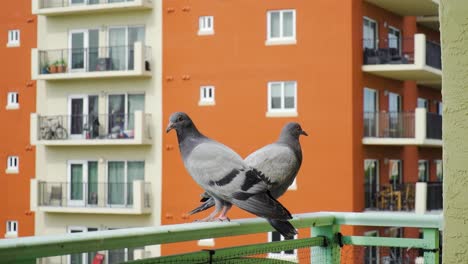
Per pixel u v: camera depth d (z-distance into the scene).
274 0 33.59
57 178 38.12
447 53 3.22
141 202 35.69
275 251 5.15
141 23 36.44
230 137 34.34
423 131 33.56
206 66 34.94
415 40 33.41
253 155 7.22
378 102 34.97
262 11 33.84
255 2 33.94
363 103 33.66
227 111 34.44
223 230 4.84
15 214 39.16
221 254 4.60
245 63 34.16
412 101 38.25
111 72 36.38
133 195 35.78
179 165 35.66
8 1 39.47
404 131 34.09
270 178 7.11
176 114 5.88
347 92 32.56
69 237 3.63
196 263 4.41
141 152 36.41
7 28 39.50
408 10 35.88
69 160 37.91
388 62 33.66
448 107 3.22
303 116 33.16
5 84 39.53
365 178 33.72
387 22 35.72
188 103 35.28
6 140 39.47
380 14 35.09
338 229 5.91
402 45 37.16
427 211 33.75
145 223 36.31
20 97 39.22
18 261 3.39
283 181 7.21
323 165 32.84
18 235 39.00
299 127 7.46
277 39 33.62
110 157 37.06
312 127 33.00
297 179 33.06
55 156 38.22
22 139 39.12
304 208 33.00
